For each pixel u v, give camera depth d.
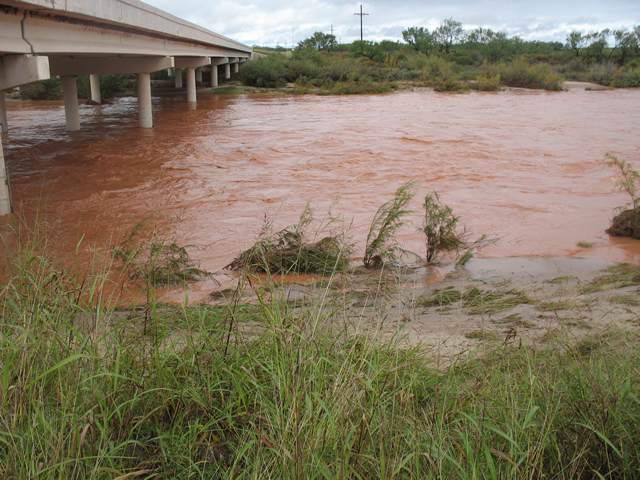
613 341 4.61
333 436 2.69
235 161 19.05
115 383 3.01
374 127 28.25
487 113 35.53
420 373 3.91
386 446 2.83
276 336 3.60
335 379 3.13
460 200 13.69
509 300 7.12
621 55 87.88
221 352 3.77
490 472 2.58
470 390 3.58
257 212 12.48
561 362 4.11
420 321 6.18
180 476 2.79
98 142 22.64
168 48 29.75
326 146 22.17
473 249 10.12
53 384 3.09
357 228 11.26
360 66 68.56
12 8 12.15
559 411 3.27
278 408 2.84
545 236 10.92
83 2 14.52
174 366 3.60
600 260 9.50
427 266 9.20
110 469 2.44
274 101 45.69
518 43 105.50
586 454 2.90
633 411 3.21
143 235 10.40
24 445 2.59
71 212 12.29
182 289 7.56
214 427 3.19
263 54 109.19
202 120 31.58
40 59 12.78
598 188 15.07
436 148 21.62
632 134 25.56
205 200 13.60
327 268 8.32
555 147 21.81
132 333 3.97
